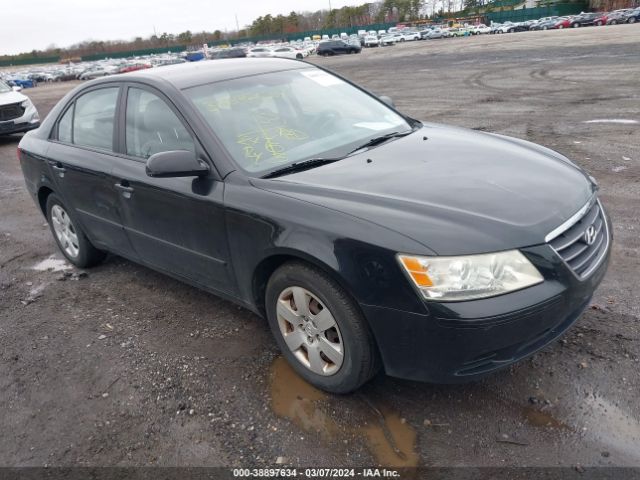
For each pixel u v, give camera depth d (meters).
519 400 2.78
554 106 11.08
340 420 2.77
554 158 3.36
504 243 2.41
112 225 4.11
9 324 4.06
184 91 3.53
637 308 3.47
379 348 2.61
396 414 2.77
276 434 2.72
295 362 3.06
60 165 4.42
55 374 3.39
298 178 3.03
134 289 4.42
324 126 3.67
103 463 2.65
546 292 2.42
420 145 3.48
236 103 3.56
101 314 4.07
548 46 29.59
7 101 12.69
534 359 3.07
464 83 16.77
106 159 3.95
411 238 2.44
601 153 7.07
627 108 10.09
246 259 3.05
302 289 2.83
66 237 4.93
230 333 3.63
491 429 2.62
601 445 2.48
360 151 3.41
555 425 2.61
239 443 2.69
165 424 2.86
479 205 2.60
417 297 2.40
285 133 3.48
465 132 3.87
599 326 3.31
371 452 2.56
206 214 3.19
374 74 23.84
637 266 4.02
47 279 4.82
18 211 7.04
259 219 2.88
